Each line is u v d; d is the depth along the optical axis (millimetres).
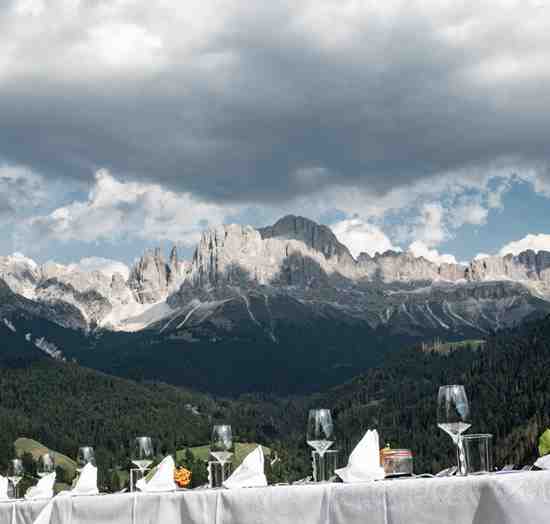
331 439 7027
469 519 4828
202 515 6309
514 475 4680
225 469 7887
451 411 5883
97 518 7102
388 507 5207
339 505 5496
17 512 7797
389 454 6715
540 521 4531
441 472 6211
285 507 5797
